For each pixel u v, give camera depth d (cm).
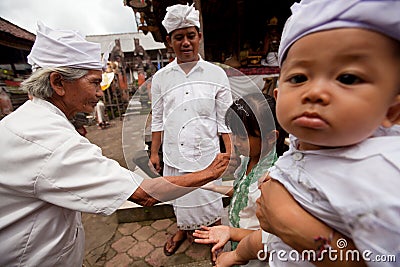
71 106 115
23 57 1008
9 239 96
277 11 385
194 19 153
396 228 39
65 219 110
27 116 96
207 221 172
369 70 37
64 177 90
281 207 53
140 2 344
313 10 41
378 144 44
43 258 102
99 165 95
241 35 396
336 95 39
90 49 112
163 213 271
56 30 111
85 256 225
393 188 39
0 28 825
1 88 787
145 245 234
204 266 202
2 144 90
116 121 1065
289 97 45
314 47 40
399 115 43
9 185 90
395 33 36
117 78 1041
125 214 268
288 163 57
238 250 92
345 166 45
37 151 88
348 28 37
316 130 43
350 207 41
